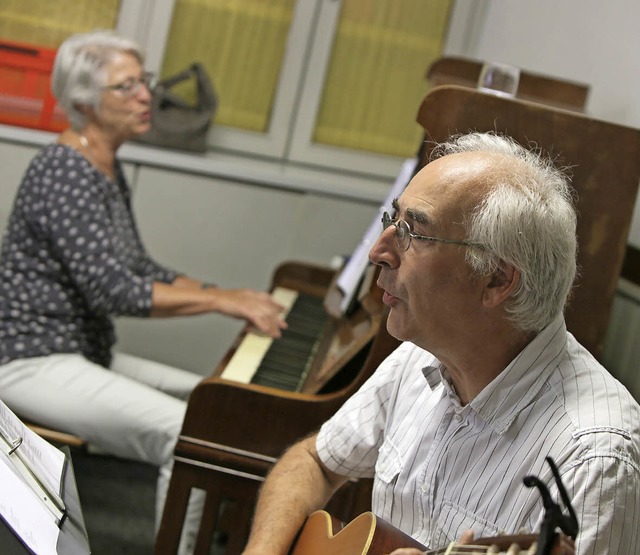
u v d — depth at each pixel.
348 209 3.66
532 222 1.36
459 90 1.86
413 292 1.41
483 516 1.41
